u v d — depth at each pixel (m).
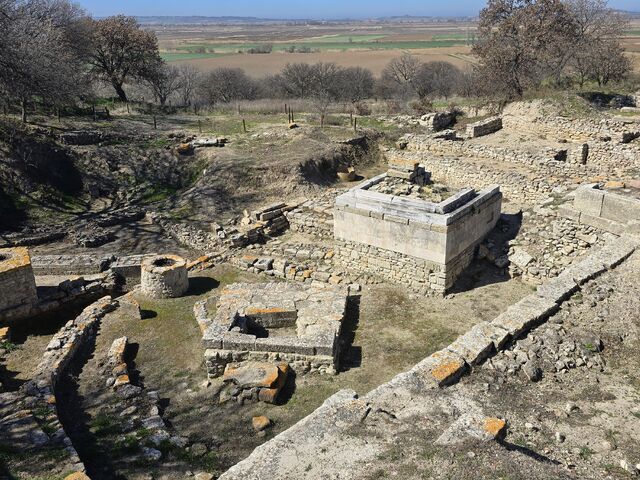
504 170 19.23
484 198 12.77
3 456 6.68
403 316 11.26
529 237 13.09
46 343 11.12
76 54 32.28
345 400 6.93
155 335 10.97
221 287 13.20
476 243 13.04
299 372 9.38
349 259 13.48
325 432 6.34
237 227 16.42
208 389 9.12
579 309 8.97
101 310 11.82
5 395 8.34
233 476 5.76
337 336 9.79
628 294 9.26
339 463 5.79
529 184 16.97
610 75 33.66
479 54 31.20
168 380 9.48
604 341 8.24
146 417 8.20
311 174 20.91
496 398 7.05
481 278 12.62
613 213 12.22
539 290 9.42
